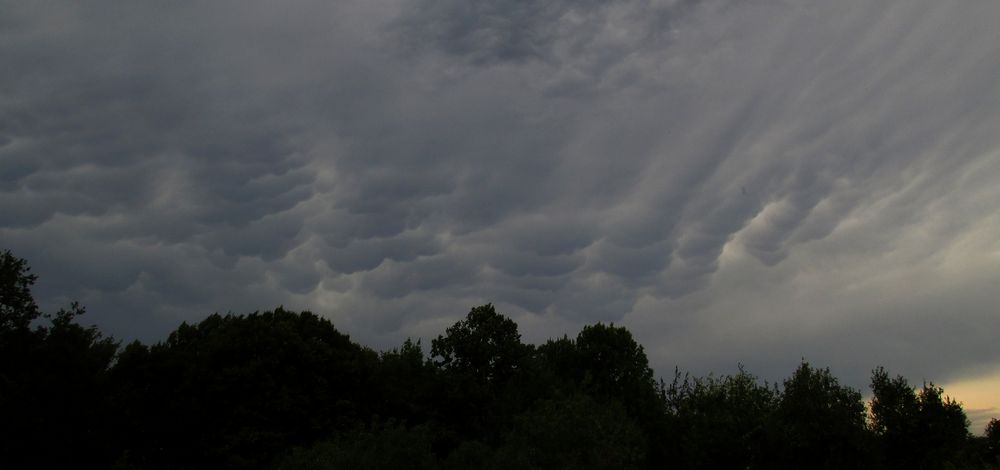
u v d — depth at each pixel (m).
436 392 48.59
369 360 49.41
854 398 37.25
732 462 41.69
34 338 39.06
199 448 40.06
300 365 44.41
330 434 41.97
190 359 43.91
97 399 38.41
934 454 35.94
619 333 62.72
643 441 36.50
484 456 25.75
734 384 48.88
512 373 53.53
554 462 27.39
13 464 34.84
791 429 36.31
